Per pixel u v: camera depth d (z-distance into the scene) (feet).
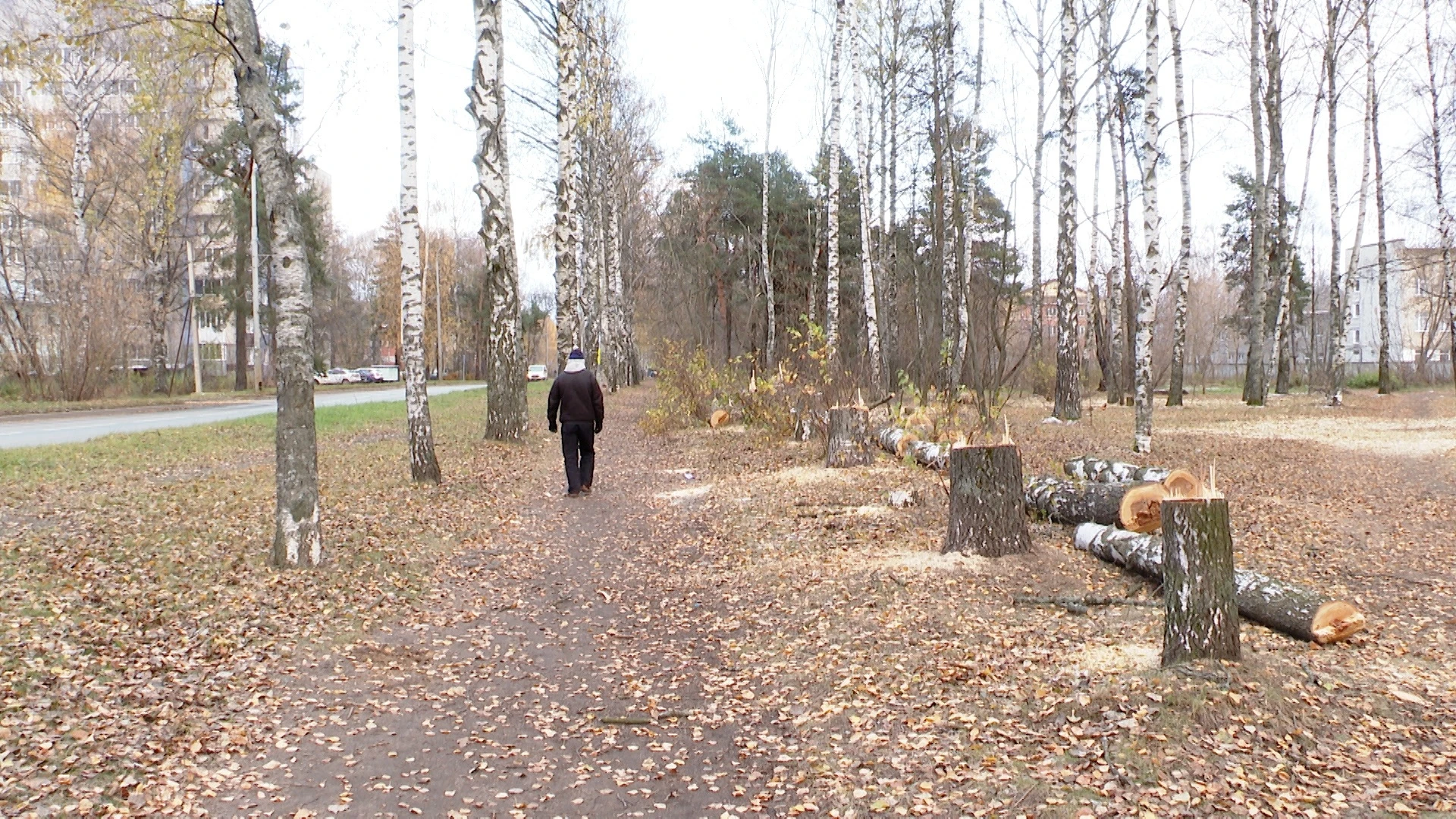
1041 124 82.38
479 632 21.65
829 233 62.03
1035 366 89.81
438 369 244.63
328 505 33.88
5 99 93.04
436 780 14.02
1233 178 145.38
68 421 77.00
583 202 105.81
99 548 25.85
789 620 21.56
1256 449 48.32
